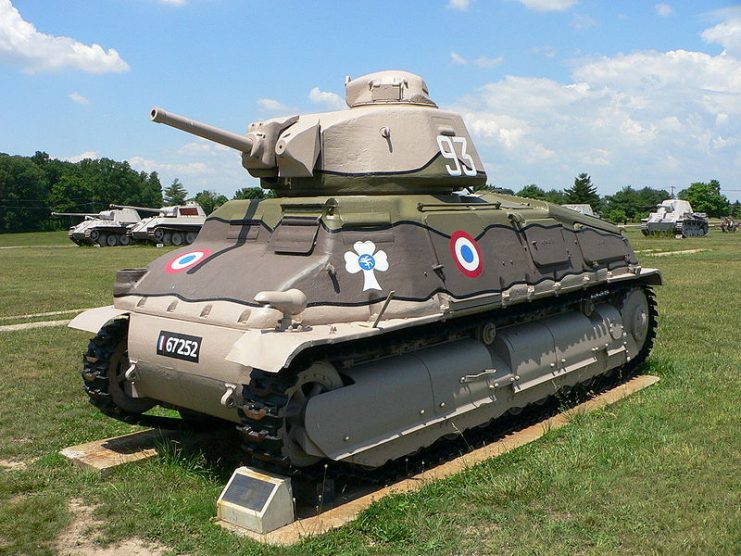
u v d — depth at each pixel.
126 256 45.78
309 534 6.71
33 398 11.57
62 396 11.77
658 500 7.20
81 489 8.02
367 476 7.83
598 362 11.55
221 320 7.54
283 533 6.77
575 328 11.01
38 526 7.05
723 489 7.40
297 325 7.19
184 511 7.27
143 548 6.68
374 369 8.00
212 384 7.55
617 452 8.46
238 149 8.86
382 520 6.95
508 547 6.39
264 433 6.87
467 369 8.89
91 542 6.80
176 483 8.07
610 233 12.27
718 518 6.73
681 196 123.19
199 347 7.58
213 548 6.52
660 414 9.92
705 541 6.29
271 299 6.89
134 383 8.74
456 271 8.70
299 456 7.26
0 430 10.01
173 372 7.95
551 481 7.69
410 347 8.59
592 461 8.27
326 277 7.71
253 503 6.92
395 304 7.96
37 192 116.81
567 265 10.70
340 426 7.33
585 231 11.54
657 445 8.72
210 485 8.00
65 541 6.82
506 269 9.47
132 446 9.22
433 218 8.78
